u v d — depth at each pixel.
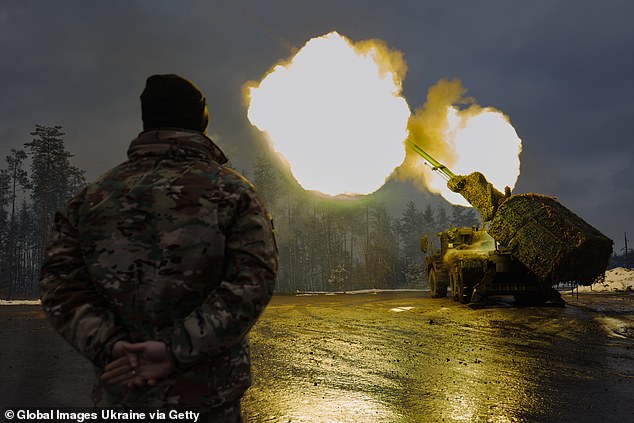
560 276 13.02
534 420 4.60
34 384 6.06
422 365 7.00
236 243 1.67
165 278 1.62
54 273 1.68
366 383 5.98
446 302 16.34
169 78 1.84
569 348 8.33
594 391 5.61
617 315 12.59
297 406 5.03
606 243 12.67
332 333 10.10
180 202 1.66
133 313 1.61
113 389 1.63
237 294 1.57
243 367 1.78
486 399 5.29
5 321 12.60
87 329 1.58
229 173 1.78
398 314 13.46
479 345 8.64
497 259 14.48
